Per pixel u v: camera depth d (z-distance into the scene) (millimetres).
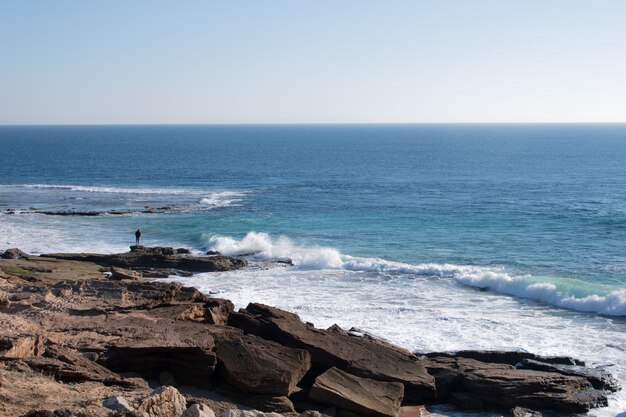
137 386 22438
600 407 24906
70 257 46969
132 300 30531
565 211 72375
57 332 26109
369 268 46906
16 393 17891
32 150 198250
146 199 82875
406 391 25344
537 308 37688
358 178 114500
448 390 25891
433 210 73625
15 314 27844
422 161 157375
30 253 51094
